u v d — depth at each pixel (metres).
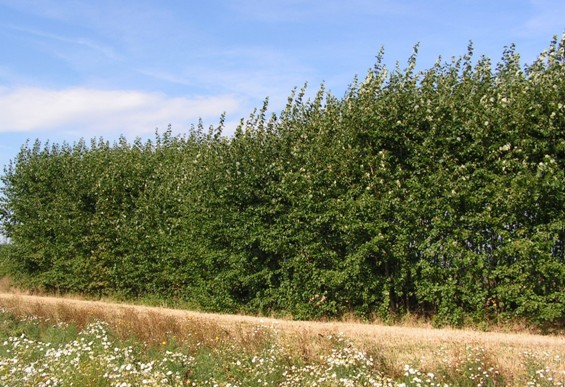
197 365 10.31
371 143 16.05
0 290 28.02
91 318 15.26
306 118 18.19
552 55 14.03
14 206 27.94
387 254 15.60
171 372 9.14
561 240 13.69
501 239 14.12
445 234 14.82
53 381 8.80
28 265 27.89
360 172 15.81
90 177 25.30
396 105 15.67
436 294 15.17
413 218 15.12
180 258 20.62
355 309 16.48
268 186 17.84
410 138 15.58
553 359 9.96
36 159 28.36
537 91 13.78
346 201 15.79
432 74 15.94
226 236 18.59
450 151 14.88
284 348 10.70
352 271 15.90
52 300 23.05
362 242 15.79
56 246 26.11
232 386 9.01
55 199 26.69
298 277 17.09
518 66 14.84
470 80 15.24
